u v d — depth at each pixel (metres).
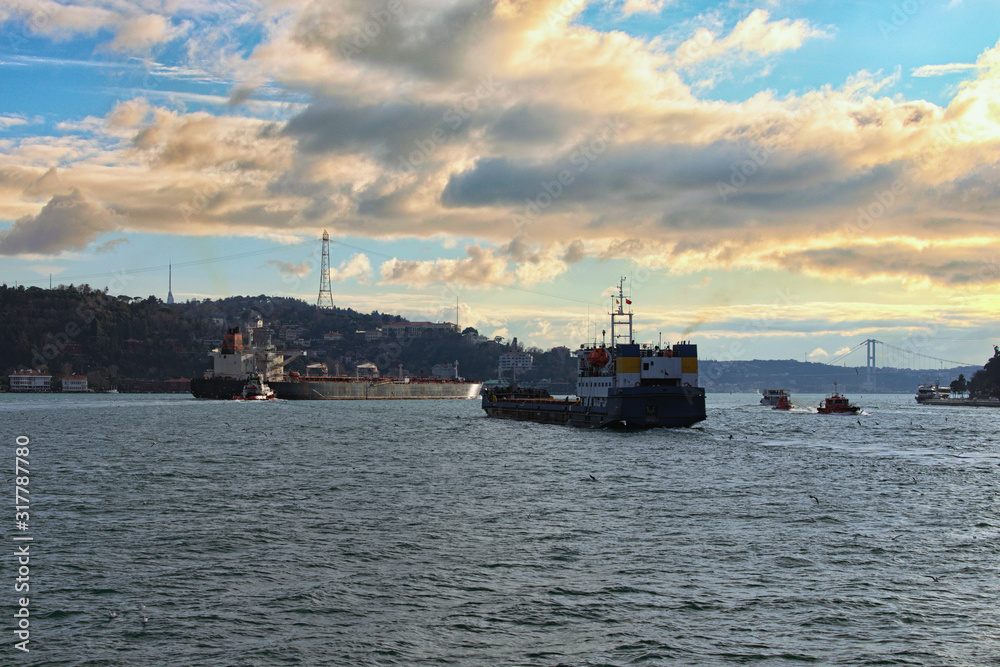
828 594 38.00
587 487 67.94
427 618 34.84
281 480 72.12
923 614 35.47
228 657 31.02
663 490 66.50
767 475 76.19
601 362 126.44
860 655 31.27
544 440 112.00
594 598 37.31
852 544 47.34
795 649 31.81
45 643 32.16
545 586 39.00
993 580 40.28
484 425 144.88
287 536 48.78
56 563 42.66
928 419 187.50
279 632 33.38
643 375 118.19
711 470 79.44
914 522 53.91
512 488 67.44
